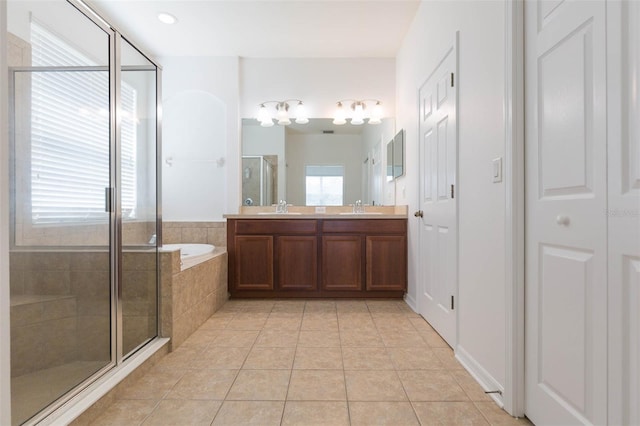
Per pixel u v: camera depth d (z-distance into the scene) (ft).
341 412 4.49
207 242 11.34
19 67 5.65
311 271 10.13
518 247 4.34
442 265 7.02
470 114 5.60
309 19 9.19
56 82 5.96
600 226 3.15
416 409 4.55
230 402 4.72
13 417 3.95
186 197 11.53
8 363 3.34
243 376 5.46
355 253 10.10
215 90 11.42
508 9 4.38
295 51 11.13
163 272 6.45
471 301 5.60
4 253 3.29
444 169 6.85
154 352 5.85
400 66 10.82
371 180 11.93
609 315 3.07
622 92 2.91
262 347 6.64
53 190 5.74
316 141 11.95
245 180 11.73
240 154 11.66
